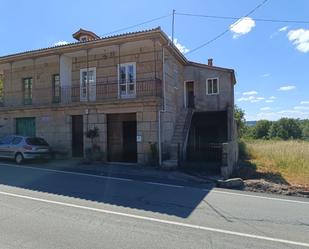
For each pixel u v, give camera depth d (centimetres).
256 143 3828
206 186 1179
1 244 519
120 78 1972
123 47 1927
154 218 692
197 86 2428
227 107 2309
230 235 587
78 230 596
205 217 713
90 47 1917
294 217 732
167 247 517
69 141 2009
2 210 736
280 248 525
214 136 2456
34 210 739
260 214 756
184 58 2247
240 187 1205
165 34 1759
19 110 2180
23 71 2369
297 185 1327
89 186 1075
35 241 534
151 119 1747
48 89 2256
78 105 1930
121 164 1741
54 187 1043
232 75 2359
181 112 2239
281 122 8562
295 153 2388
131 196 929
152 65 1894
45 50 2034
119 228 614
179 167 1616
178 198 923
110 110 1850
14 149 1762
